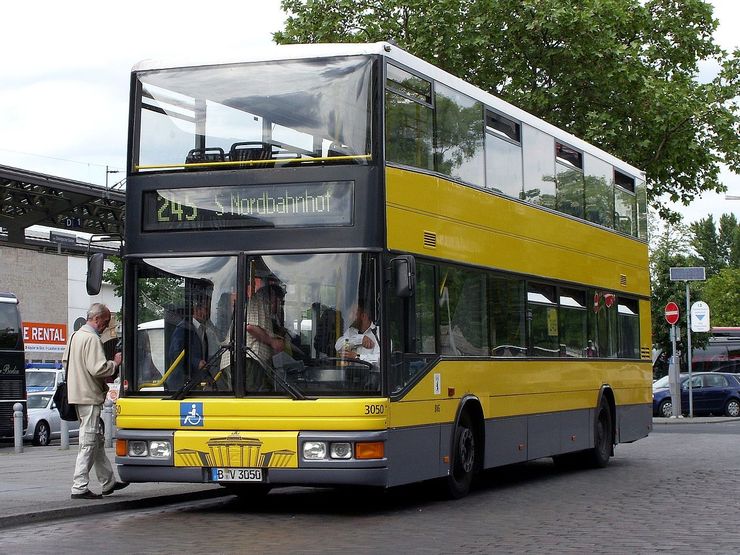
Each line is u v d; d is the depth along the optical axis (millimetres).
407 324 13336
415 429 13422
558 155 18938
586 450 19859
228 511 13648
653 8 38312
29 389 36406
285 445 12484
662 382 47594
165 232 13320
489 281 15883
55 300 61375
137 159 13578
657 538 10992
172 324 13125
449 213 14719
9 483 16047
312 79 13242
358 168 12945
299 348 12750
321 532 11625
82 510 13188
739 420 40969
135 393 13156
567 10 34969
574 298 19234
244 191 13148
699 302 42500
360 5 37000
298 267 12883
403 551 10211
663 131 36562
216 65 13539
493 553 10062
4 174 50500
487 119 16219
